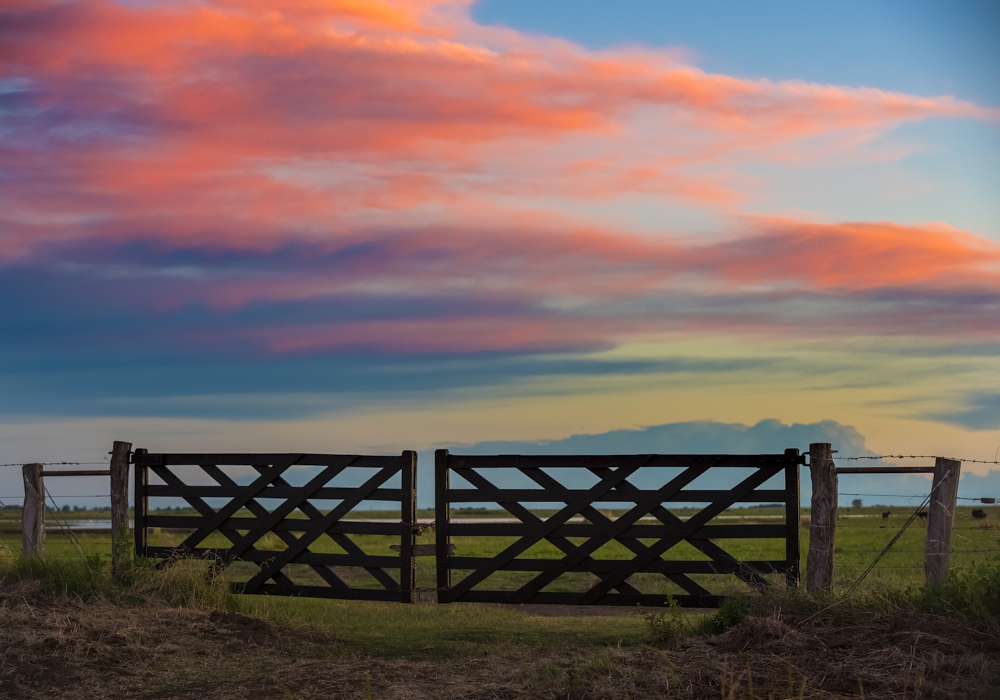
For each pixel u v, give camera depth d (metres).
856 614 6.70
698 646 6.38
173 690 6.27
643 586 12.85
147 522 10.83
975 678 5.05
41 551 10.81
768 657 5.77
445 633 8.84
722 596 8.85
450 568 9.69
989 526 8.29
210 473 10.61
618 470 9.26
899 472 8.44
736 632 6.54
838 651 5.85
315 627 8.91
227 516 10.48
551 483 9.48
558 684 5.61
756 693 5.00
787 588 7.77
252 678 6.55
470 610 10.84
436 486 9.78
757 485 8.86
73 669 6.52
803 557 16.94
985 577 6.80
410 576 9.62
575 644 8.01
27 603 7.78
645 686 5.32
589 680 5.58
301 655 7.54
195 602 8.97
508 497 9.57
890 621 6.42
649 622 7.36
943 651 5.66
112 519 10.69
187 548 10.59
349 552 9.95
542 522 9.45
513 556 9.49
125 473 10.80
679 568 9.02
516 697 5.46
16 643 6.71
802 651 5.87
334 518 10.02
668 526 9.08
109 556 10.12
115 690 6.22
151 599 8.73
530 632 8.84
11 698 5.89
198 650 7.32
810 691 5.00
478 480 9.71
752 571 8.73
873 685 5.08
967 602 6.58
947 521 8.11
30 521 10.82
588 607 11.79
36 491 10.89
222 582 9.72
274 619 9.02
